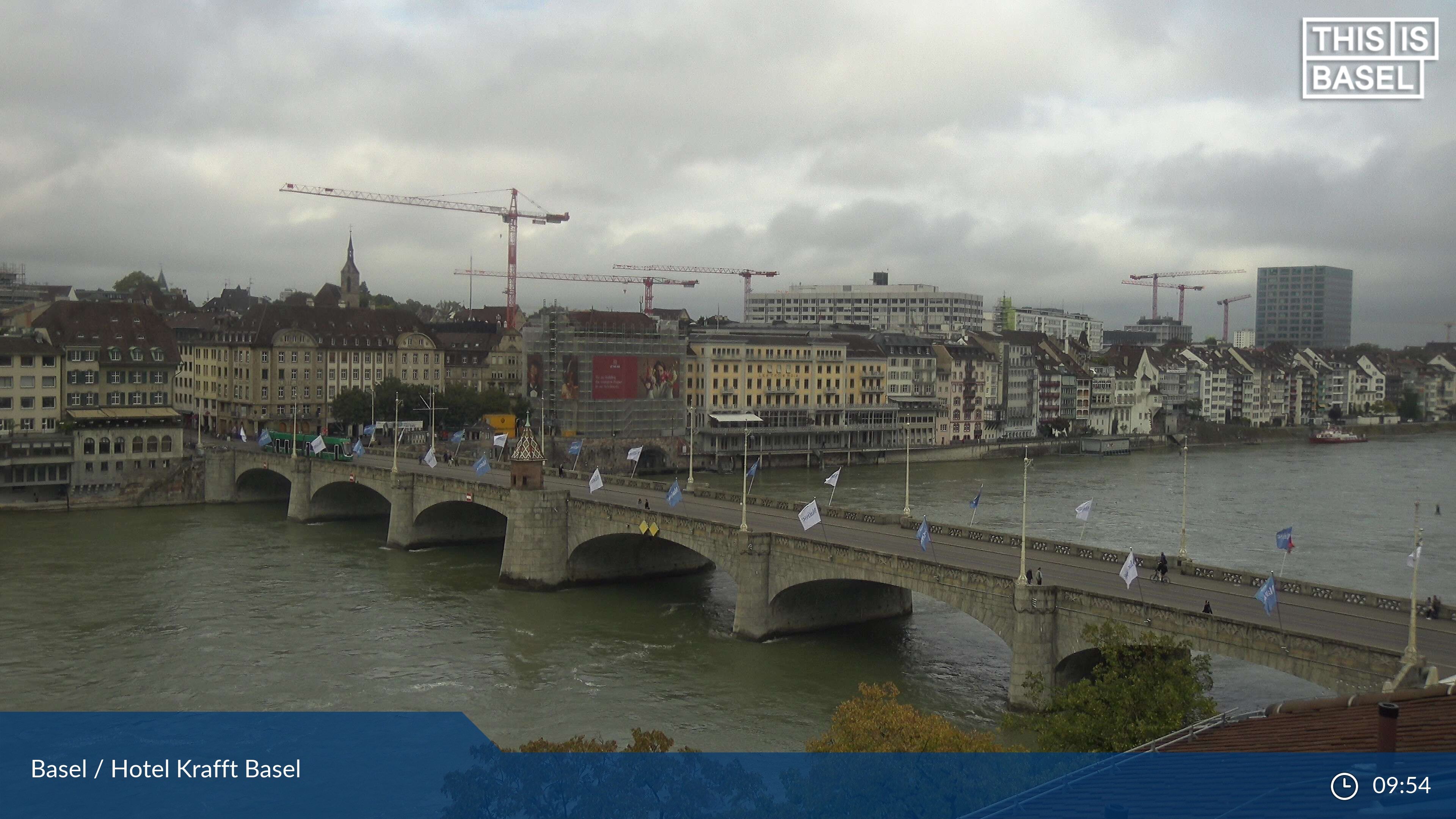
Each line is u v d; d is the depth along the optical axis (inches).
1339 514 6471.5
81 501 6643.7
